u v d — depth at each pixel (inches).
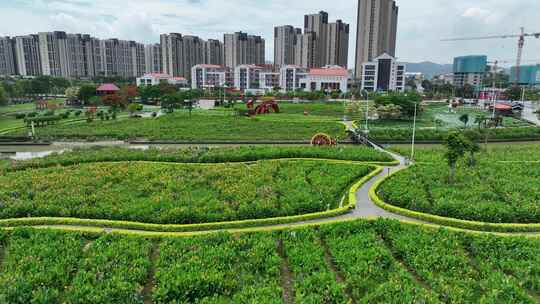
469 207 1000.2
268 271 730.8
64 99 5088.6
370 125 2741.1
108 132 2322.8
